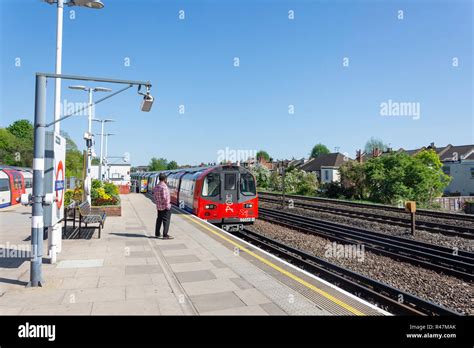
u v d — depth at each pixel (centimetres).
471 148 5422
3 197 2248
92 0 870
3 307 520
